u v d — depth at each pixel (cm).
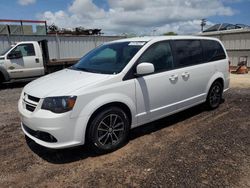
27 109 397
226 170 345
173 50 504
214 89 613
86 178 336
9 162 382
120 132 420
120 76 412
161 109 478
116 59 461
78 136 371
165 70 480
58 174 348
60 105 359
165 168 353
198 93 563
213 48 609
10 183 330
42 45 1266
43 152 412
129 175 339
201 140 446
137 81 430
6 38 1597
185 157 383
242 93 829
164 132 488
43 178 339
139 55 441
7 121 575
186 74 516
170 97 491
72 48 1877
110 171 351
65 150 417
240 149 407
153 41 471
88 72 441
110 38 2034
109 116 400
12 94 933
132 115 433
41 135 373
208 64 578
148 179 328
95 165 369
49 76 465
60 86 387
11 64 1120
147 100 450
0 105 740
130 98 423
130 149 417
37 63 1197
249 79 1183
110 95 395
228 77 655
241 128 500
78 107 366
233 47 1648
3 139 468
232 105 670
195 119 560
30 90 405
